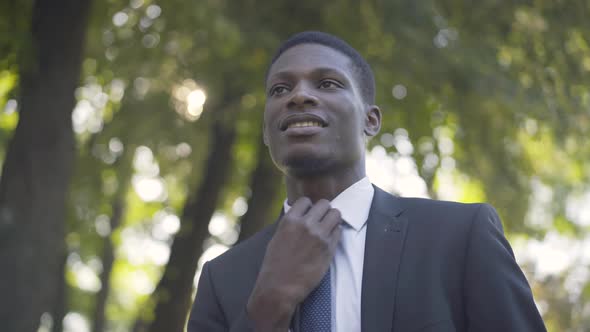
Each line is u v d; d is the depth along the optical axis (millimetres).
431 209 2398
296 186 2480
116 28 8461
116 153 10727
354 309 2240
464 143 9070
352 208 2414
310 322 2236
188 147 10930
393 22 7375
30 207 7176
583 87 7980
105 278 12906
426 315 2170
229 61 7926
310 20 7555
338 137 2395
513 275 2219
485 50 7902
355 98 2473
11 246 7051
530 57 7926
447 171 9734
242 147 11016
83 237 12234
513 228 9930
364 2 7371
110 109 10469
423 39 7477
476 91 7875
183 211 10375
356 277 2293
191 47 8227
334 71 2459
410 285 2229
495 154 9234
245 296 2459
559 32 7777
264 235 2605
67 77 7469
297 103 2387
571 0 7676
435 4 7602
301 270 2234
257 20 7480
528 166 9812
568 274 12250
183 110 9820
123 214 14422
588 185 11625
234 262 2584
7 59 7453
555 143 8734
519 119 8789
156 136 10375
